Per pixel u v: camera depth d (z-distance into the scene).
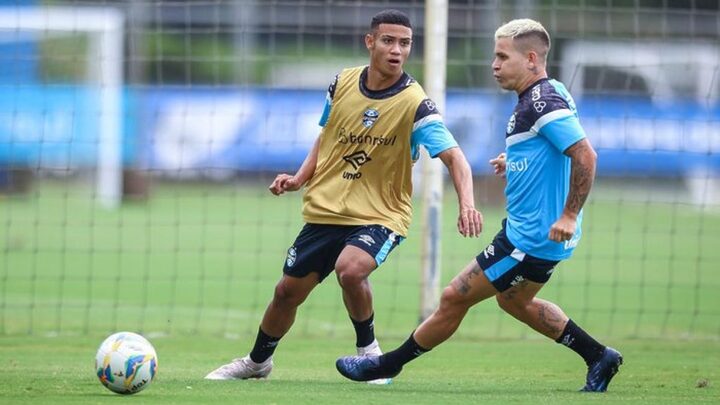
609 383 26.88
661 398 23.72
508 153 23.73
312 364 31.92
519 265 23.52
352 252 25.14
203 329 41.59
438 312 24.30
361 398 22.72
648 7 96.50
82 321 43.00
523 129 23.33
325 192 25.89
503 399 22.92
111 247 69.25
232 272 59.75
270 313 26.45
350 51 104.31
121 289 53.25
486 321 44.84
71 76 93.19
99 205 93.62
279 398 22.55
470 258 66.06
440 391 24.50
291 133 97.81
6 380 25.78
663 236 78.81
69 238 73.50
